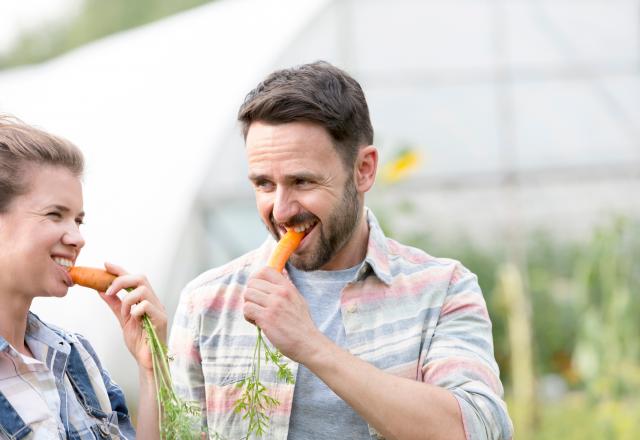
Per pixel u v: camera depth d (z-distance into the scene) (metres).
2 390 2.68
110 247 8.31
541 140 10.00
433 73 9.77
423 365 3.22
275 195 3.11
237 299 3.37
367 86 9.69
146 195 8.63
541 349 10.00
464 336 3.22
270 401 3.22
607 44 9.98
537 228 10.21
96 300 8.09
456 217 9.90
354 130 3.16
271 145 3.06
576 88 10.02
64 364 2.95
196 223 8.71
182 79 9.59
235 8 10.73
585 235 10.23
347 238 3.22
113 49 11.10
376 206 9.38
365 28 9.60
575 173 10.07
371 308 3.28
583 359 8.79
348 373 2.91
